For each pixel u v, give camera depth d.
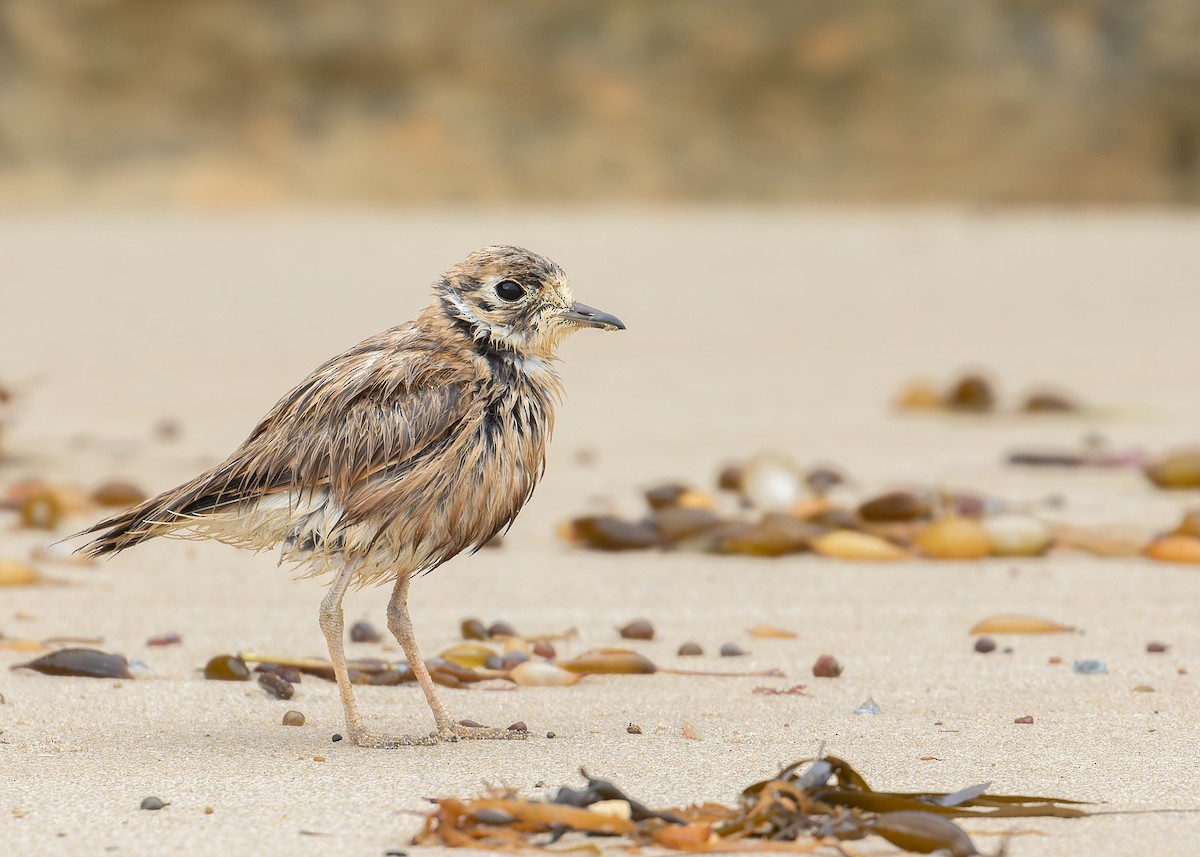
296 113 59.75
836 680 8.49
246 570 11.30
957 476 14.30
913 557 11.62
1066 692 8.18
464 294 7.55
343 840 5.96
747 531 11.78
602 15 62.19
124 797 6.52
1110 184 60.81
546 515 13.07
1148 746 7.17
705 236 41.53
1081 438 16.11
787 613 10.05
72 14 58.88
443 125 59.97
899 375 20.75
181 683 8.45
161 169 57.34
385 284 30.42
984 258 35.56
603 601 10.41
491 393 7.43
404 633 7.56
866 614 9.99
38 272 32.16
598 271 32.94
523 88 61.16
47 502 12.62
